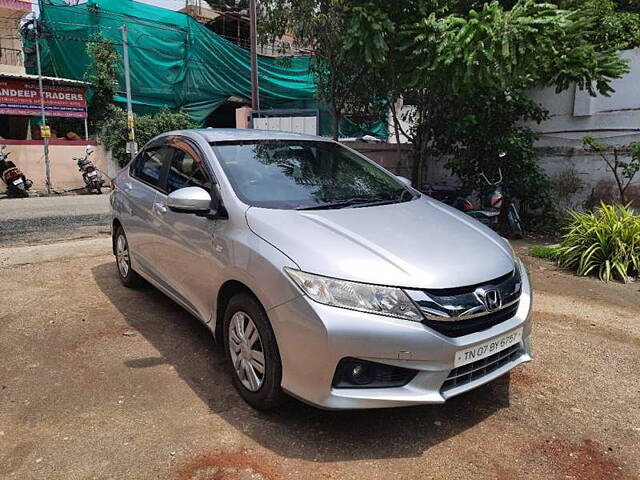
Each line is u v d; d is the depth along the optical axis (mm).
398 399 2627
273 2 9359
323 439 2850
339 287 2635
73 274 5781
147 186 4570
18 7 17188
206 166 3740
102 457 2658
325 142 4531
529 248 7676
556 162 9031
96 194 15594
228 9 26625
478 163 8797
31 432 2873
